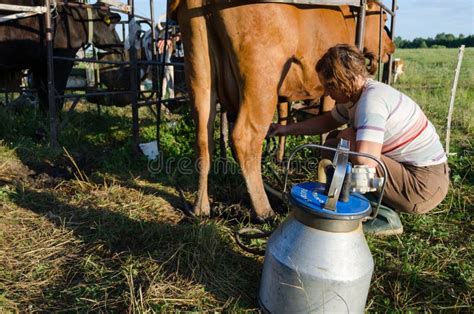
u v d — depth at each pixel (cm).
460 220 342
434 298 240
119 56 681
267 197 360
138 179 416
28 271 262
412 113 264
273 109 301
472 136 621
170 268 260
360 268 199
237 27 279
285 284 204
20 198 358
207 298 237
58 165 454
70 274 261
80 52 830
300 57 309
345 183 202
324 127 313
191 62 301
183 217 336
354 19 380
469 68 1934
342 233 197
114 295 238
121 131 585
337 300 199
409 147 271
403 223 329
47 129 539
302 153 475
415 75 1548
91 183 400
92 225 315
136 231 307
